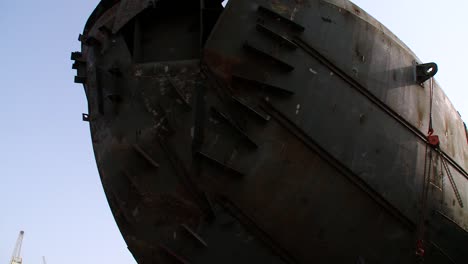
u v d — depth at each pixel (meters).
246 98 9.56
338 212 10.03
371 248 10.48
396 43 11.70
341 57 10.37
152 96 9.86
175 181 9.63
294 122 9.67
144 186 9.93
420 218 11.10
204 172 9.46
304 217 9.79
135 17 10.38
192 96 9.59
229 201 9.51
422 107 11.69
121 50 10.45
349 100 10.29
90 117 11.61
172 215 9.74
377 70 10.91
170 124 9.66
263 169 9.55
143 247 10.08
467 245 12.26
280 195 9.63
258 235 9.62
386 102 10.84
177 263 9.73
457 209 12.29
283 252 9.79
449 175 12.15
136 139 9.95
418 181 11.14
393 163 10.69
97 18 11.86
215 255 9.53
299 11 10.14
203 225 9.53
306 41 10.02
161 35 10.47
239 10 9.69
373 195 10.34
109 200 10.75
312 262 9.99
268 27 9.84
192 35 10.22
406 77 11.54
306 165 9.76
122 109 10.26
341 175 10.02
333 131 9.98
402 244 10.84
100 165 11.00
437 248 11.60
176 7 10.38
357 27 10.87
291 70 9.77
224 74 9.54
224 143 9.46
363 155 10.25
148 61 10.26
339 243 10.12
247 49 9.62
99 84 10.86
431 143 11.58
